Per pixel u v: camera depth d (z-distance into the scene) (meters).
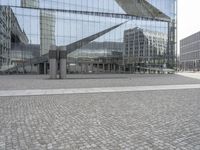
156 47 50.22
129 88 16.77
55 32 42.31
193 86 18.53
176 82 23.05
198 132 5.98
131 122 7.00
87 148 4.85
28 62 40.31
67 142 5.22
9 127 6.45
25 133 5.89
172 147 4.90
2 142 5.21
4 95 12.98
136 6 48.44
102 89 16.02
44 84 19.78
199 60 96.19
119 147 4.91
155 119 7.38
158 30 50.53
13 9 39.31
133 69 48.12
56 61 28.42
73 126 6.55
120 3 47.22
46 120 7.23
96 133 5.90
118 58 47.03
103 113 8.23
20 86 17.98
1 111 8.59
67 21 43.22
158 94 13.60
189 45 107.31
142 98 11.94
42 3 41.09
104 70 46.09
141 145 5.03
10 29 39.03
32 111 8.59
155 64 50.16
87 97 12.27
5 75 36.94
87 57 44.72
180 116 7.80
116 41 46.88
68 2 43.16
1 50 38.34
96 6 45.41
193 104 10.12
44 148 4.84
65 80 25.08
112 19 46.66
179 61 118.19
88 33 44.88
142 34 48.97
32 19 40.50
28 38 40.28
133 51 48.19
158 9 50.34
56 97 12.27
